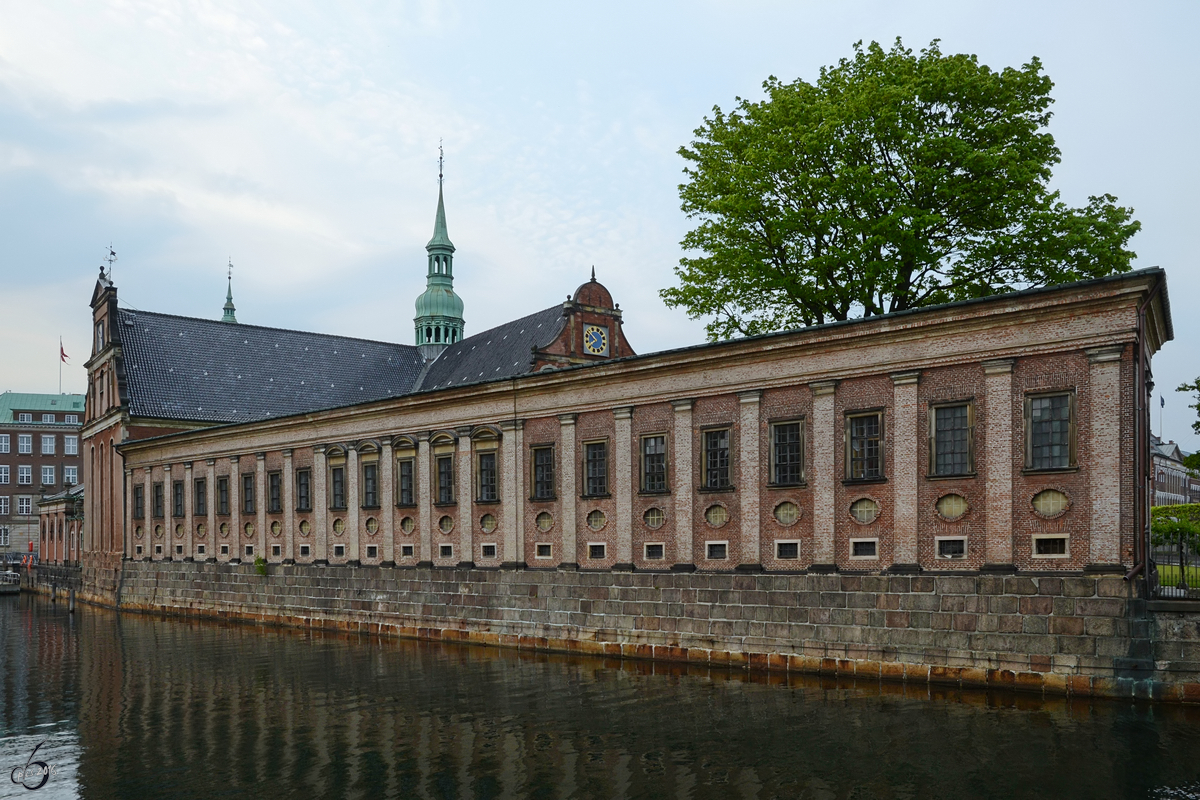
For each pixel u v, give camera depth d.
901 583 28.58
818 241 40.94
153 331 73.00
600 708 26.08
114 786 20.02
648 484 35.78
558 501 38.66
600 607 36.44
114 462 68.94
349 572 47.94
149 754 22.55
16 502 144.25
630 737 22.84
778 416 32.12
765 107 42.53
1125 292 24.97
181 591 59.97
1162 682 24.05
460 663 35.19
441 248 89.75
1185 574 31.31
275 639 44.94
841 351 30.56
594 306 64.19
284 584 51.97
